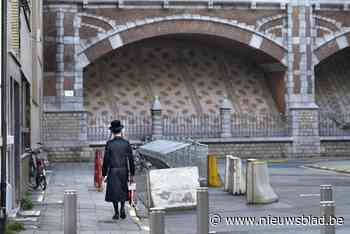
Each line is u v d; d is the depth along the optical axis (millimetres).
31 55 28188
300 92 48906
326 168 35812
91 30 45344
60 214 17719
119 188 17250
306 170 35562
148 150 28875
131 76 50188
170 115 48188
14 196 17297
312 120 48812
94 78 49188
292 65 48812
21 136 20359
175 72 51312
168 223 17109
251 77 52438
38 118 35000
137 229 15609
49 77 44375
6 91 14781
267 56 49156
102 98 48344
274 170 35562
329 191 12883
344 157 48156
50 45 44500
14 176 17719
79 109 44594
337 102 52906
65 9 44656
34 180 24891
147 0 46188
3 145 14422
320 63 54625
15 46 18328
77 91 44844
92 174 32562
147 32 46438
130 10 46062
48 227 15508
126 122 47031
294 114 48469
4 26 14492
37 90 33656
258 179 20922
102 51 45531
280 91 50219
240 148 47469
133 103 48531
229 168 24438
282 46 48812
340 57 55344
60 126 44344
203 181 26047
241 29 48062
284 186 26328
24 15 21922
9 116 16141
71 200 11930
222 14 47656
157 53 51750
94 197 22188
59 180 28938
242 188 23500
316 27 49406
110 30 45656
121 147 17391
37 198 21359
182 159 26453
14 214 16359
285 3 48625
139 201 21172
